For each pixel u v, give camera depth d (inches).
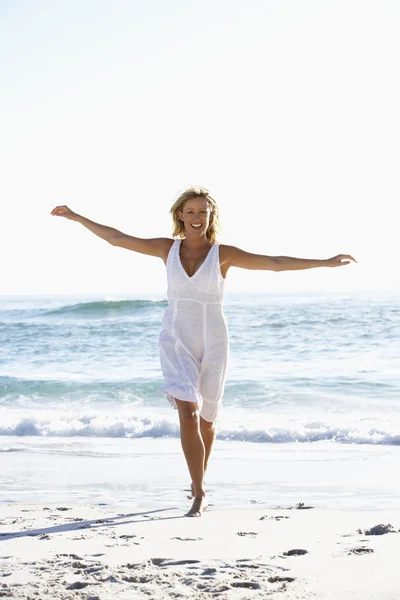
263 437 389.1
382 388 546.9
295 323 996.6
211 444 193.8
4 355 819.4
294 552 134.3
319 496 219.1
